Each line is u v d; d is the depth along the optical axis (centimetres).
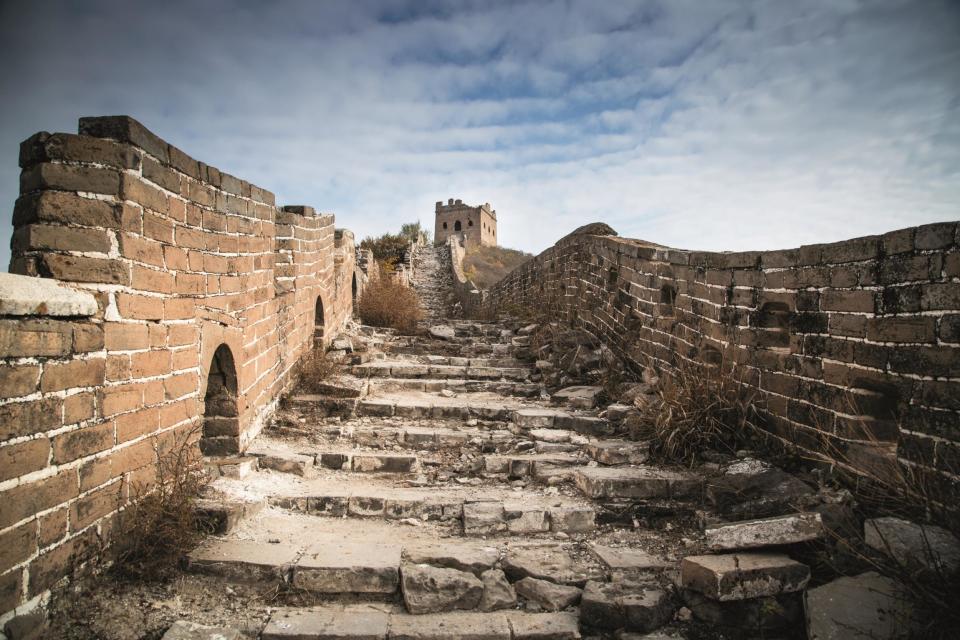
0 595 245
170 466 387
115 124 324
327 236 902
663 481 470
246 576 348
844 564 332
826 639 288
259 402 577
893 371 363
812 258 439
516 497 482
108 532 321
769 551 352
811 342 439
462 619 330
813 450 433
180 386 402
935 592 289
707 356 588
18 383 254
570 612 341
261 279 578
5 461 247
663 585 356
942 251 333
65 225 296
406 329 1164
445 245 3647
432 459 557
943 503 325
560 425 623
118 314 324
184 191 405
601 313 890
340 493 471
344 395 680
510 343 1025
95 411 307
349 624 318
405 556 375
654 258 703
